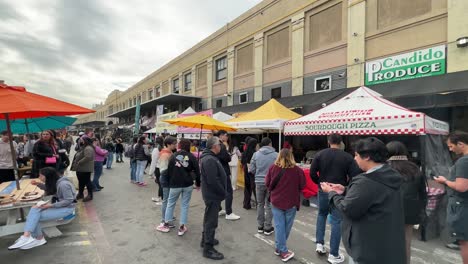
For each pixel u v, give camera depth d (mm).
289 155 3654
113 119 51594
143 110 32000
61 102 4113
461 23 7207
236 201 6883
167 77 27375
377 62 9219
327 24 11203
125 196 7383
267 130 9898
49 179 4547
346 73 10273
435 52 7738
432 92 6559
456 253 3816
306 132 6383
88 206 6336
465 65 7133
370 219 1953
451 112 7574
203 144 11461
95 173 8031
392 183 1998
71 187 4504
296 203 3631
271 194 3695
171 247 4047
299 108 10375
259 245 4133
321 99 9805
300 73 12211
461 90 6105
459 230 2811
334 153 3627
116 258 3689
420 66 8086
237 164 8359
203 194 3826
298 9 12344
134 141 11273
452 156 5680
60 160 8062
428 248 3998
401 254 1911
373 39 9430
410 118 4566
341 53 10500
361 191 1972
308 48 12008
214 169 3732
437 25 7766
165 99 22344
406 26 8484
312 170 3777
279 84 13508
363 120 5172
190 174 4543
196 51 21797
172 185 4516
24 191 4773
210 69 19672
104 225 5020
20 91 3916
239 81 16625
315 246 4125
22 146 10539
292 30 12719
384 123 4883
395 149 2879
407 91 7199
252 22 15477
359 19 9812
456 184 2775
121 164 15523
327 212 3764
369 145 2082
